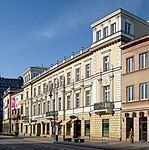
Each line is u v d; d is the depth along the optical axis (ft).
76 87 203.82
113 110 159.33
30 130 298.15
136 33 167.02
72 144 138.00
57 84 235.61
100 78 172.55
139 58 144.77
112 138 158.81
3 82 564.30
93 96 179.73
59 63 232.73
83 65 195.42
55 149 107.14
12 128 377.91
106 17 169.17
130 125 148.15
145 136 138.00
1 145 132.57
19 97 351.25
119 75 157.28
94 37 179.42
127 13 162.50
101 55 173.06
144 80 140.46
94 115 177.06
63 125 215.51
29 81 306.76
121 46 156.04
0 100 542.98
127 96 150.82
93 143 140.56
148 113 136.15
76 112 201.46
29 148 112.47
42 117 265.95
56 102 235.61
